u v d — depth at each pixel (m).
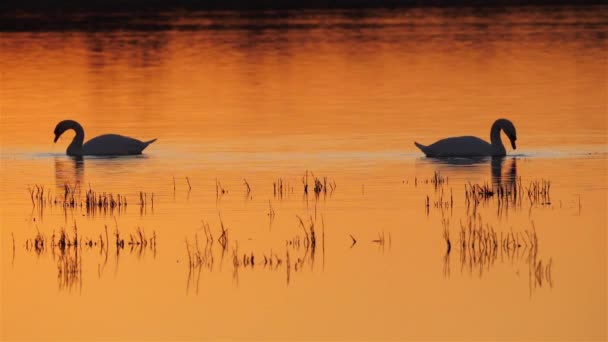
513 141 116.56
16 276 74.88
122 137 120.00
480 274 74.31
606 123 136.62
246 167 110.19
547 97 163.00
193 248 80.56
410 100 162.50
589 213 89.56
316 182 99.38
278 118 145.12
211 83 189.75
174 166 111.56
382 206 92.69
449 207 92.06
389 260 77.50
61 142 129.00
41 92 178.00
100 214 91.12
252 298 70.19
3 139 131.25
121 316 67.62
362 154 117.38
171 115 150.25
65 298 70.75
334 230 85.06
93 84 189.12
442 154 115.25
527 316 67.00
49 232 85.75
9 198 97.56
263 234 84.19
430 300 69.56
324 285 72.38
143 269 76.06
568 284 72.00
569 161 112.38
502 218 88.38
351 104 158.88
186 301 69.88
